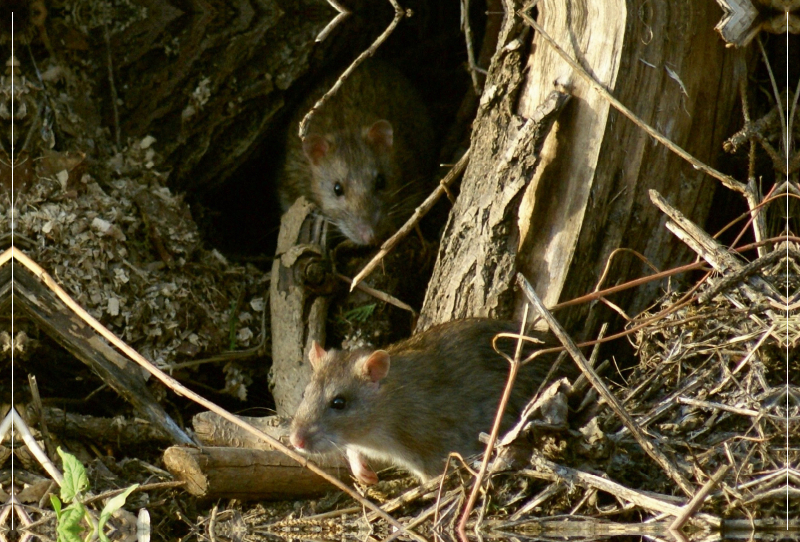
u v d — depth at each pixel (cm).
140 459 1006
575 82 970
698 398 881
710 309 936
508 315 1022
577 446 820
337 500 934
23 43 1181
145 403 1021
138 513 888
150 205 1194
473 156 1060
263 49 1301
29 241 1073
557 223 987
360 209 1381
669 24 954
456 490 854
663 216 1002
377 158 1434
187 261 1178
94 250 1099
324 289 1173
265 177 1580
